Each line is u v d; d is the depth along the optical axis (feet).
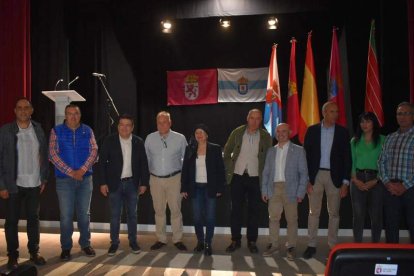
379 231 12.43
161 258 13.21
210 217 13.51
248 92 25.05
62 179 12.99
